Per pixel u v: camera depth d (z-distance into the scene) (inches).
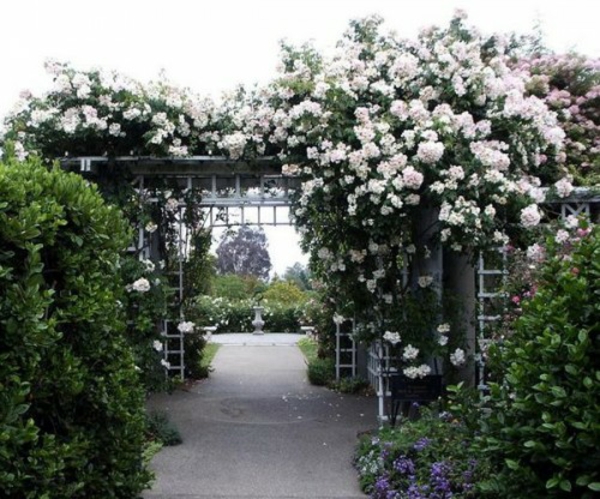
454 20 222.8
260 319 613.0
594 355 99.3
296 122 205.5
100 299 115.5
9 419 88.6
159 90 219.8
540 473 100.9
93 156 222.4
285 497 159.6
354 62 214.4
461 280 227.1
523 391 103.0
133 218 227.1
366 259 218.7
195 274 301.3
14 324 91.5
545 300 112.6
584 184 233.1
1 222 94.6
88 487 115.6
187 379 325.7
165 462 187.3
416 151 198.1
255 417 244.8
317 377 316.2
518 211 201.3
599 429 88.4
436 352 209.6
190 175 235.5
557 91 276.4
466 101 210.4
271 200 239.3
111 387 122.1
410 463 159.0
